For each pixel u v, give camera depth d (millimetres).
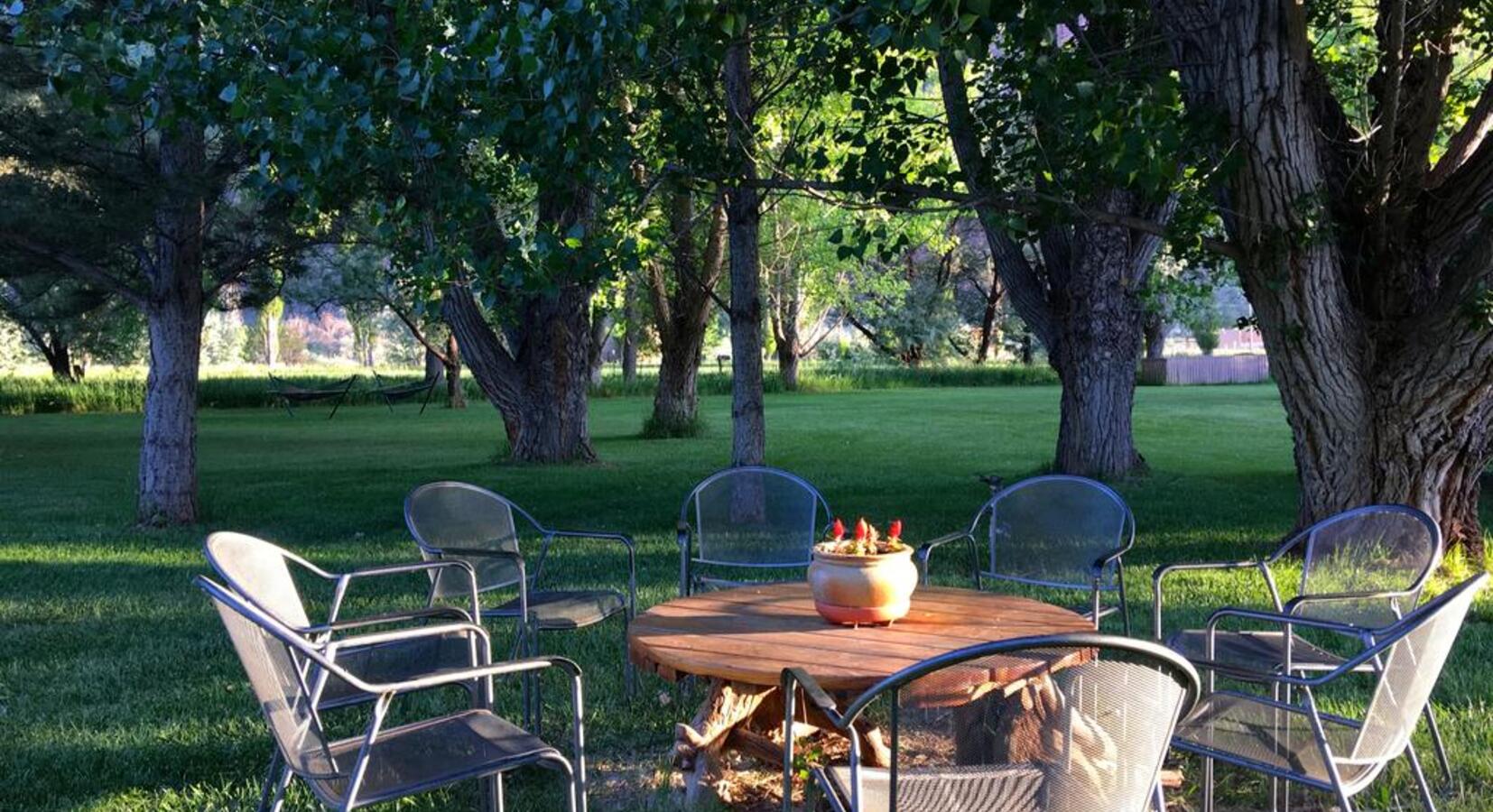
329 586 7789
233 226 10695
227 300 13625
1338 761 3041
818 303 39438
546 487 13086
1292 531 8281
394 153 5719
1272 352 7281
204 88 5789
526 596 4996
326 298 24844
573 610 4832
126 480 14938
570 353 15727
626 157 5965
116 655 6027
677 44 5961
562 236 5855
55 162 8828
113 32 5523
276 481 14281
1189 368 46688
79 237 9281
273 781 3891
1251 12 6273
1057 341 13008
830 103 11148
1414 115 7090
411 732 3365
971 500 11703
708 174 6973
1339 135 7305
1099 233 12453
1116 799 2574
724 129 7121
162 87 6023
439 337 34094
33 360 50500
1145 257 12664
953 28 4602
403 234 6195
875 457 16438
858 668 3277
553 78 4879
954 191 6715
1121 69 6312
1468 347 6785
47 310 17844
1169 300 32469
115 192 9023
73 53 5438
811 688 2881
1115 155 5762
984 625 3781
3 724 4867
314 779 2967
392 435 22047
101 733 4719
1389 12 6988
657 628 3812
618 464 15625
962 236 35969
